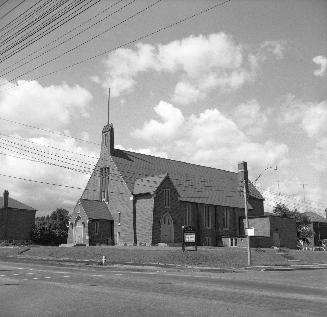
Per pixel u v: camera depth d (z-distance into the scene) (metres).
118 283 21.98
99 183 64.31
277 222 65.88
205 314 13.19
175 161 74.06
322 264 47.22
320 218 94.56
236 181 80.25
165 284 21.44
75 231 60.19
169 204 59.53
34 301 16.17
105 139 65.00
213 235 67.50
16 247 58.00
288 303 15.42
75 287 20.23
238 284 22.09
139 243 57.16
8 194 78.12
